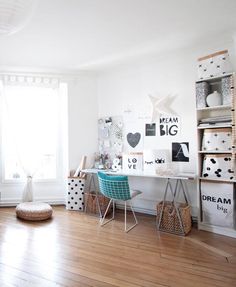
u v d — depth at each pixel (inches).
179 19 102.6
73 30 110.3
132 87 160.9
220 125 116.7
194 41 125.6
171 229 122.3
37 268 87.0
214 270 86.0
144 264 90.2
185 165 139.4
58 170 177.6
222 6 93.0
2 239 112.3
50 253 98.7
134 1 88.2
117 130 166.7
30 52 136.2
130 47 131.9
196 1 89.3
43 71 167.8
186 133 139.2
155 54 142.6
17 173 171.6
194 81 136.1
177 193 143.4
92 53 139.3
